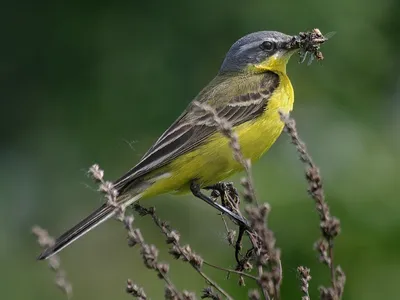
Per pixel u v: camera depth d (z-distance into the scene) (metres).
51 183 19.72
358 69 18.89
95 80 20.09
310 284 11.83
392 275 12.23
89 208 19.20
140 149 19.22
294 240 12.09
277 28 18.80
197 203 15.41
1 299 15.85
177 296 6.91
